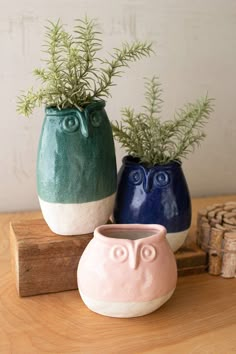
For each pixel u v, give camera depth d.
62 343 0.47
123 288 0.49
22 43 0.78
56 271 0.56
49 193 0.54
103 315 0.52
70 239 0.56
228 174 0.96
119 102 0.85
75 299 0.56
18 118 0.81
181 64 0.87
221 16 0.87
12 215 0.82
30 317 0.52
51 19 0.78
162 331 0.50
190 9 0.85
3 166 0.83
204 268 0.62
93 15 0.80
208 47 0.87
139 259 0.49
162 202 0.58
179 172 0.60
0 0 0.75
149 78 0.85
